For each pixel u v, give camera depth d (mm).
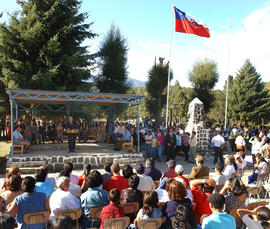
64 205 4402
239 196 4266
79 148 14000
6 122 20703
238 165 8305
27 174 10062
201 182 4641
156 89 33344
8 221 2650
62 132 15266
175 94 53125
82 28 22453
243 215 3576
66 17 21094
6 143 17578
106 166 6402
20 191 4523
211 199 3318
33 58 19938
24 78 18297
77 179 6016
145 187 5586
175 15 16984
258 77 38031
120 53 25219
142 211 4023
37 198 3955
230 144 19109
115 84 25203
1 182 8773
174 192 3975
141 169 5684
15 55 19094
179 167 5727
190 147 14336
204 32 17234
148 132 14695
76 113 22625
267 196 7906
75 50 21344
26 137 13156
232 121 39062
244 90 37312
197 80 36938
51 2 20641
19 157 10602
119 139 13539
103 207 4230
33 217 3840
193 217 3016
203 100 36938
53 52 19219
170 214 3871
